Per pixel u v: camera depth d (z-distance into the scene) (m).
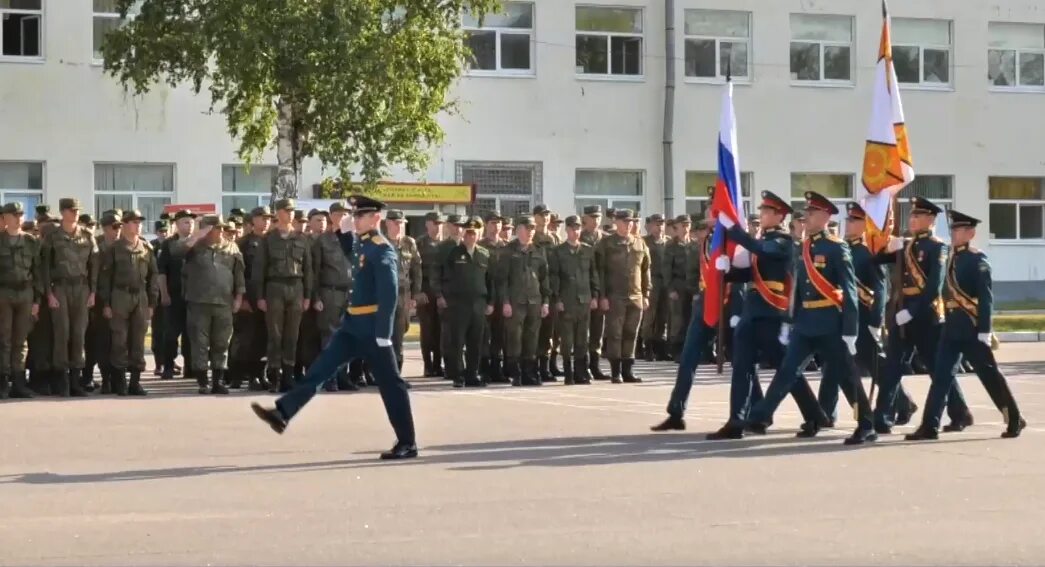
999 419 21.08
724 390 26.33
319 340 26.05
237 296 25.52
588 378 28.19
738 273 18.95
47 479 15.03
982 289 18.17
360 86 42.19
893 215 20.81
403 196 49.66
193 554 11.12
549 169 52.94
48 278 24.34
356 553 11.12
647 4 54.03
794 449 17.48
